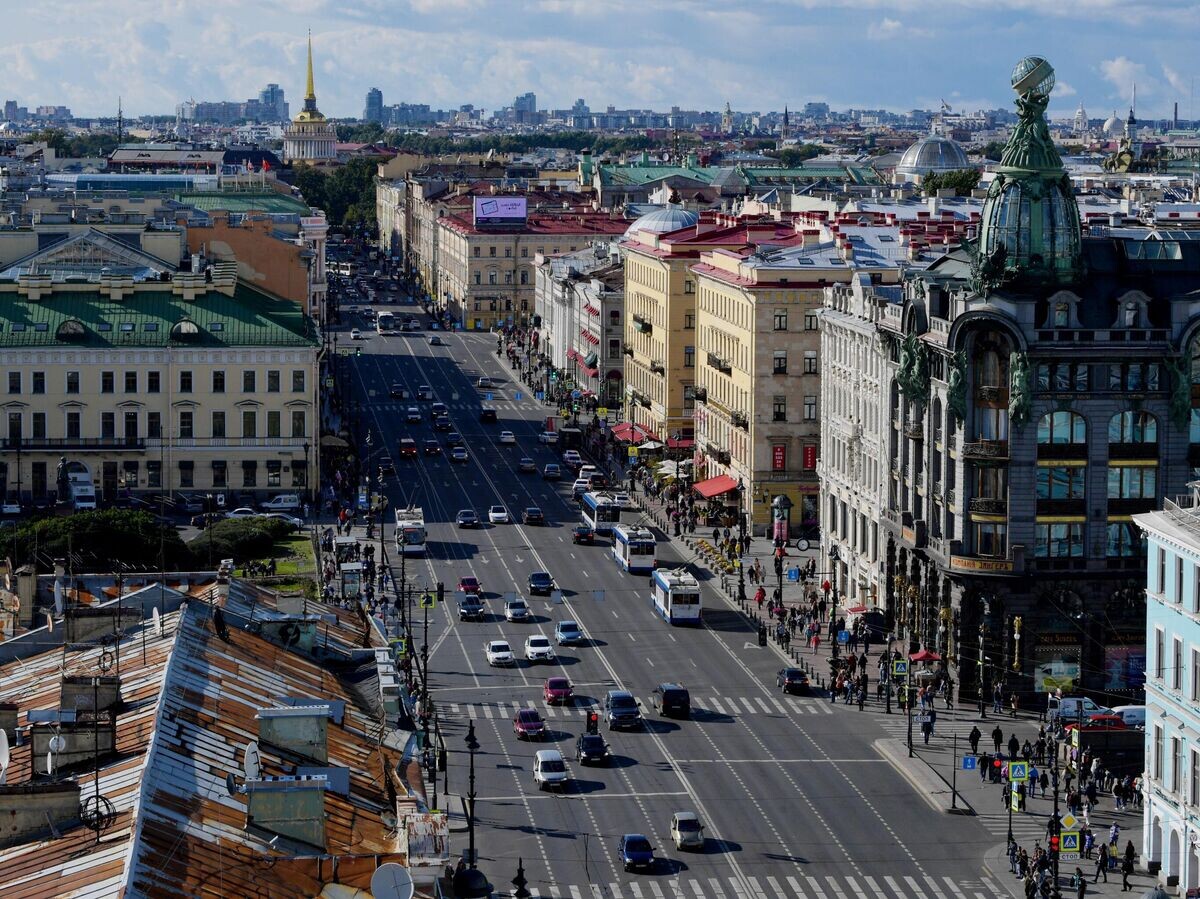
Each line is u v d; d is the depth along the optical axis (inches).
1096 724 5836.6
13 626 4168.3
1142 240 6579.7
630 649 7135.8
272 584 6225.4
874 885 4820.4
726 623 7549.2
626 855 4894.2
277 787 2689.5
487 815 5290.4
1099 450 6407.5
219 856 2551.7
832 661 6742.1
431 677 6702.8
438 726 5689.0
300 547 7864.2
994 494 6437.0
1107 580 6427.2
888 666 6560.0
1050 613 6437.0
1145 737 5255.9
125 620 3737.7
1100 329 6363.2
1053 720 5925.2
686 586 7490.2
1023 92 6461.6
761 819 5305.1
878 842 5137.8
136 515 7003.0
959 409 6466.5
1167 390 6402.6
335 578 7426.2
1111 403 6392.7
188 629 3563.0
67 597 4143.7
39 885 2434.8
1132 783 5570.9
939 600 6712.6
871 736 6112.2
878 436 7495.1
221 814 2701.8
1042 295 6382.9
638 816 5315.0
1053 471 6412.4
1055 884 4761.3
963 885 4835.1
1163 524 4970.5
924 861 5007.4
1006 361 6378.0
